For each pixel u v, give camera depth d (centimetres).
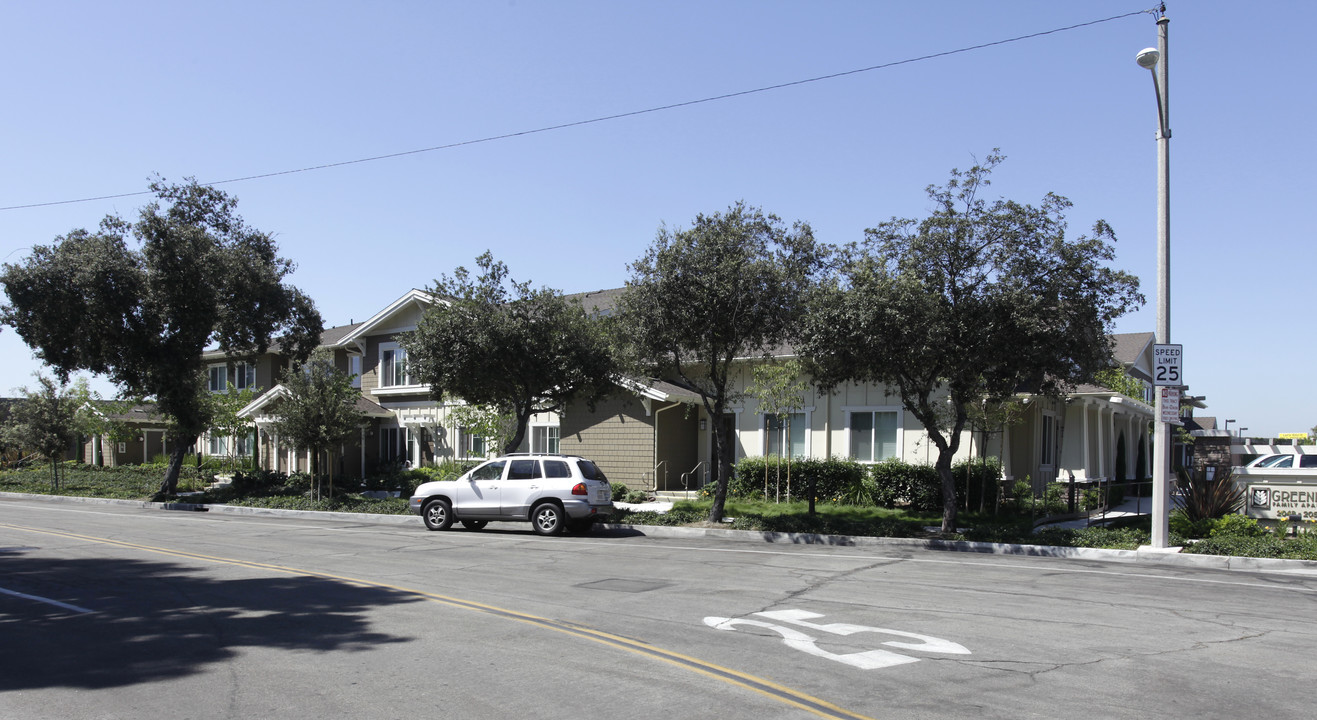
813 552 1541
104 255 2638
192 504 2712
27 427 3269
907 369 1712
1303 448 1920
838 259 1761
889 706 614
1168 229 1480
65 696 642
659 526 1919
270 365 3878
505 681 677
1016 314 1552
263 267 2867
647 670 709
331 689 657
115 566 1319
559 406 2345
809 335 1705
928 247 1633
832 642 810
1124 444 2972
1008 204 1609
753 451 2578
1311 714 602
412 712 602
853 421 2420
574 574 1250
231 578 1200
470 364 2141
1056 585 1150
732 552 1532
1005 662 737
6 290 2603
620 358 1992
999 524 1880
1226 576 1238
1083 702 626
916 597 1055
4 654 771
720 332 1817
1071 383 1681
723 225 1803
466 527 1995
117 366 2831
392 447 3381
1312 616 939
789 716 591
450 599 1038
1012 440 2342
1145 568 1331
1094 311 1598
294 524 2109
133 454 4625
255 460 3594
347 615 939
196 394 3016
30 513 2400
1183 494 1828
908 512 2112
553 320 2194
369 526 2069
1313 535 1501
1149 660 745
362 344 3503
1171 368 1474
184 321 2747
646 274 1820
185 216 2836
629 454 2642
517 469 1923
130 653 773
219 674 701
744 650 778
